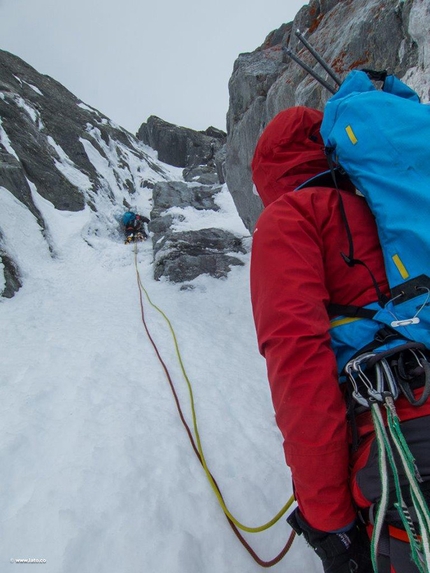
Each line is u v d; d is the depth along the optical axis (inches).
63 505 93.8
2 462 108.1
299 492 46.6
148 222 504.1
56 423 127.0
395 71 173.5
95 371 163.2
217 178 628.4
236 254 354.9
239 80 324.2
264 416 141.3
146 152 1053.2
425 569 37.6
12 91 592.7
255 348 210.4
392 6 174.6
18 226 361.7
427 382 41.3
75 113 724.0
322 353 43.8
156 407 139.3
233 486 106.3
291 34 305.1
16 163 422.6
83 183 524.1
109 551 83.9
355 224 49.8
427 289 41.8
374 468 43.3
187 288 310.8
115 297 302.4
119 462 108.6
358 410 47.1
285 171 56.5
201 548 88.6
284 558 87.0
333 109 51.3
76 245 404.8
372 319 47.1
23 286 311.7
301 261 46.8
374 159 45.9
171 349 193.0
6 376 160.7
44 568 79.1
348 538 47.4
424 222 41.9
